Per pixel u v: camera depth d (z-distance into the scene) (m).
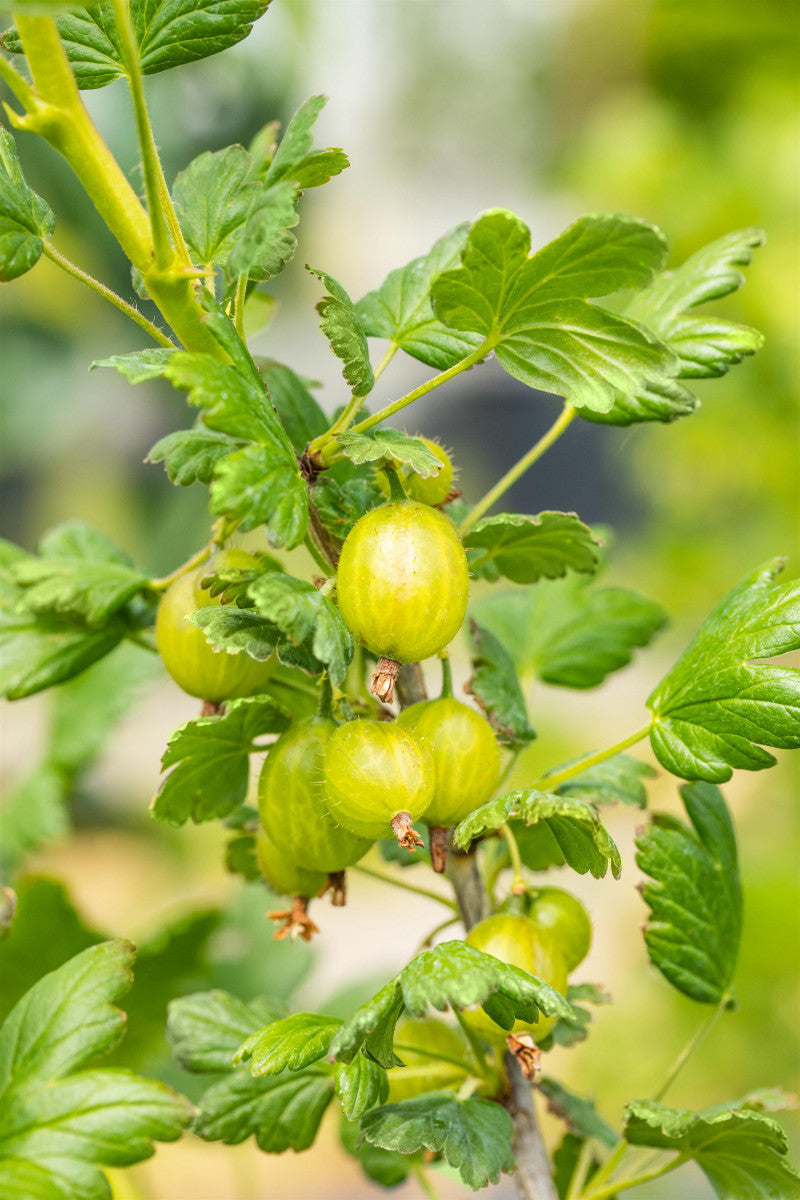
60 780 0.58
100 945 0.44
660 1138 0.45
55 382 1.81
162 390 1.95
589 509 2.31
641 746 1.34
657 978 0.95
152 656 0.58
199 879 1.73
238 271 0.42
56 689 0.59
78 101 0.43
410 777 0.42
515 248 0.42
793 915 0.90
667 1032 0.94
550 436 0.48
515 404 2.55
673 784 1.11
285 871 0.46
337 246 2.39
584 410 0.47
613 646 0.55
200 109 1.34
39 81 0.42
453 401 2.58
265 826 0.44
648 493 1.17
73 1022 0.43
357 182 2.52
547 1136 0.76
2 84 1.21
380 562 0.42
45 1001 0.44
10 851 0.58
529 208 2.21
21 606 0.47
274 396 0.49
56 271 1.73
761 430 1.04
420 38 2.26
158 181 0.43
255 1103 0.46
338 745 0.43
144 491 2.20
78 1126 0.43
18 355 1.78
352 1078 0.42
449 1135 0.43
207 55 0.45
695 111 1.12
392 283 0.47
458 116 2.36
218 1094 0.46
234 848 0.49
